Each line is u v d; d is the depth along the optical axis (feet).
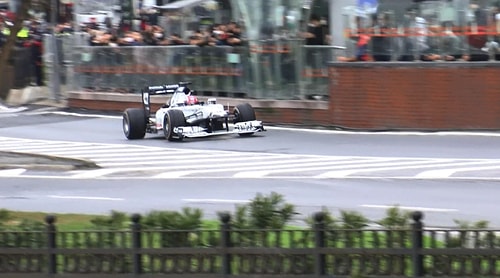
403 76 112.68
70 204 66.80
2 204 67.26
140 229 35.96
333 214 58.49
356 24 116.88
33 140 119.03
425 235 38.81
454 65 110.01
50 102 156.35
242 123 112.27
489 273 32.58
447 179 76.02
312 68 121.70
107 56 147.64
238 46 128.26
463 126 110.42
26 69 159.43
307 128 120.06
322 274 33.83
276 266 34.37
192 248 35.22
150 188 75.36
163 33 144.46
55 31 157.99
